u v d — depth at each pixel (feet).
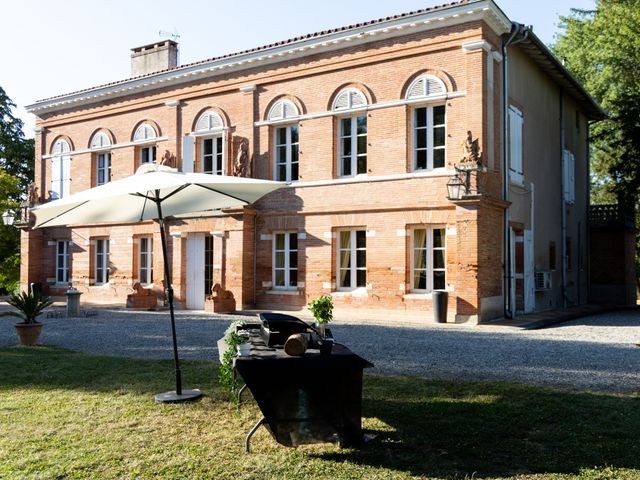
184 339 43.09
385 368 30.45
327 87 64.13
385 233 59.67
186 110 75.46
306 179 65.26
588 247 92.27
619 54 104.06
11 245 102.73
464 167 53.26
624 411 21.25
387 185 59.72
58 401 23.71
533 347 38.06
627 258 91.45
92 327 51.24
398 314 58.29
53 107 88.22
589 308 77.20
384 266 59.52
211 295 67.72
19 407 22.77
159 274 75.46
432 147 58.44
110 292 81.05
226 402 23.45
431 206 57.00
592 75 111.14
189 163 74.23
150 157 80.28
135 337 44.21
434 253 57.93
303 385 17.40
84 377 28.35
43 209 25.09
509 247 59.21
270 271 67.82
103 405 23.04
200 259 73.36
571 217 83.82
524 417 20.58
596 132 117.91
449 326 51.37
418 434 18.99
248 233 68.28
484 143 54.95
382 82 60.54
